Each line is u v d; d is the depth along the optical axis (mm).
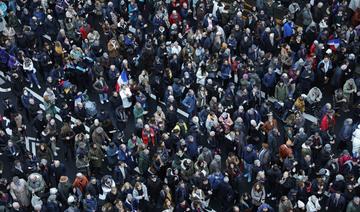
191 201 55344
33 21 68625
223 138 60094
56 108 64312
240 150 57969
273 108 64688
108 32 69188
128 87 62688
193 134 58625
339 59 64688
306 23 68250
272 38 65438
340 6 67625
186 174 56438
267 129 59125
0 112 66438
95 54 66438
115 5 71062
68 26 67688
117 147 58438
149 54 65500
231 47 66000
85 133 60094
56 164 56156
